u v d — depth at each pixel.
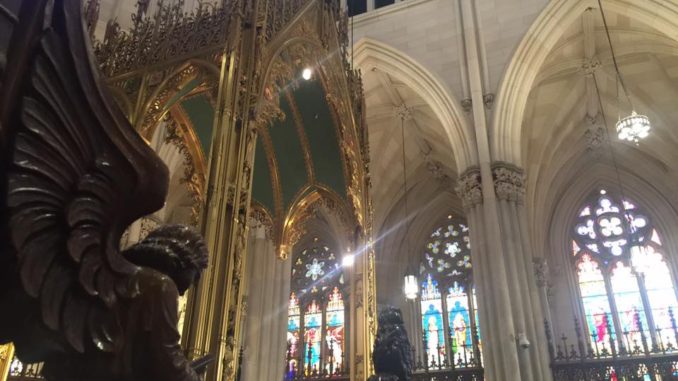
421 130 24.92
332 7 11.34
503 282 15.50
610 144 24.95
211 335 5.57
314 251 28.41
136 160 1.65
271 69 8.34
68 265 1.47
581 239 26.28
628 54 20.81
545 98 22.55
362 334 10.28
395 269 26.81
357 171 11.12
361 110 12.02
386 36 20.91
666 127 22.75
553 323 24.28
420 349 25.20
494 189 17.14
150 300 1.68
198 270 2.15
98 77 1.57
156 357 1.65
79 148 1.50
